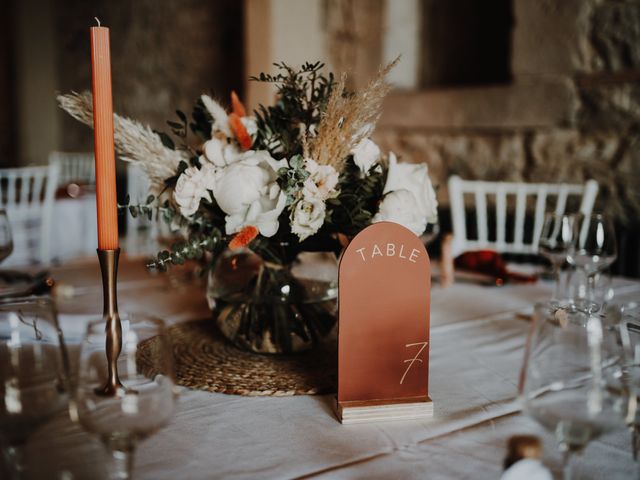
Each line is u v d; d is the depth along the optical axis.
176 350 1.01
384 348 0.79
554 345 0.56
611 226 1.25
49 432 0.70
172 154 0.91
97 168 0.70
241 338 0.97
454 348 1.05
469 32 3.30
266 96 3.53
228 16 4.49
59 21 6.85
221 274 0.98
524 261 2.63
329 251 0.92
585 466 0.66
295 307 0.95
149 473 0.64
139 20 5.54
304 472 0.65
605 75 2.47
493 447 0.70
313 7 3.59
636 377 0.66
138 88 5.70
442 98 3.09
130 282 1.48
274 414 0.79
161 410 0.57
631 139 2.41
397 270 0.79
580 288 1.29
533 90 2.71
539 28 2.65
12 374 0.59
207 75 4.78
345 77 0.80
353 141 0.82
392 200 0.84
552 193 2.70
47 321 0.61
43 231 2.65
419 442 0.72
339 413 0.77
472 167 3.04
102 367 0.58
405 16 3.41
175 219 0.93
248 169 0.81
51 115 7.15
